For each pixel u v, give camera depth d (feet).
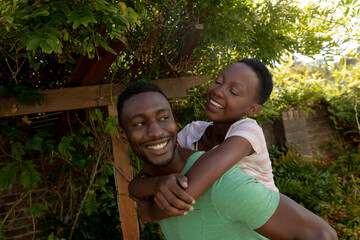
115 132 8.60
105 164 9.68
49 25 4.66
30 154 12.31
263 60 10.80
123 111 3.02
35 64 6.86
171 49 8.74
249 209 2.51
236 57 10.43
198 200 2.78
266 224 2.53
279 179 14.10
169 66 8.68
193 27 7.85
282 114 16.74
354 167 16.78
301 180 14.93
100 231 11.98
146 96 2.95
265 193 2.60
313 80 17.89
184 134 4.97
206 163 2.88
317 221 2.58
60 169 12.68
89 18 4.54
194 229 2.81
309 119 18.37
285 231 2.52
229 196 2.59
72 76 7.89
